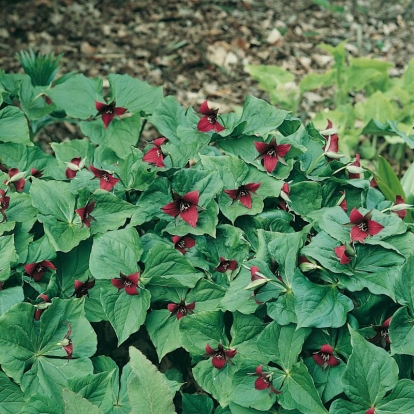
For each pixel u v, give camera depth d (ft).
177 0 11.68
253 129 5.42
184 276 4.85
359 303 4.70
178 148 5.20
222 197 5.05
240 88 10.34
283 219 5.09
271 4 12.08
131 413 4.24
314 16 12.03
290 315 4.55
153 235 5.01
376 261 4.67
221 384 4.70
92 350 4.67
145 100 6.21
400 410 4.34
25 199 5.18
